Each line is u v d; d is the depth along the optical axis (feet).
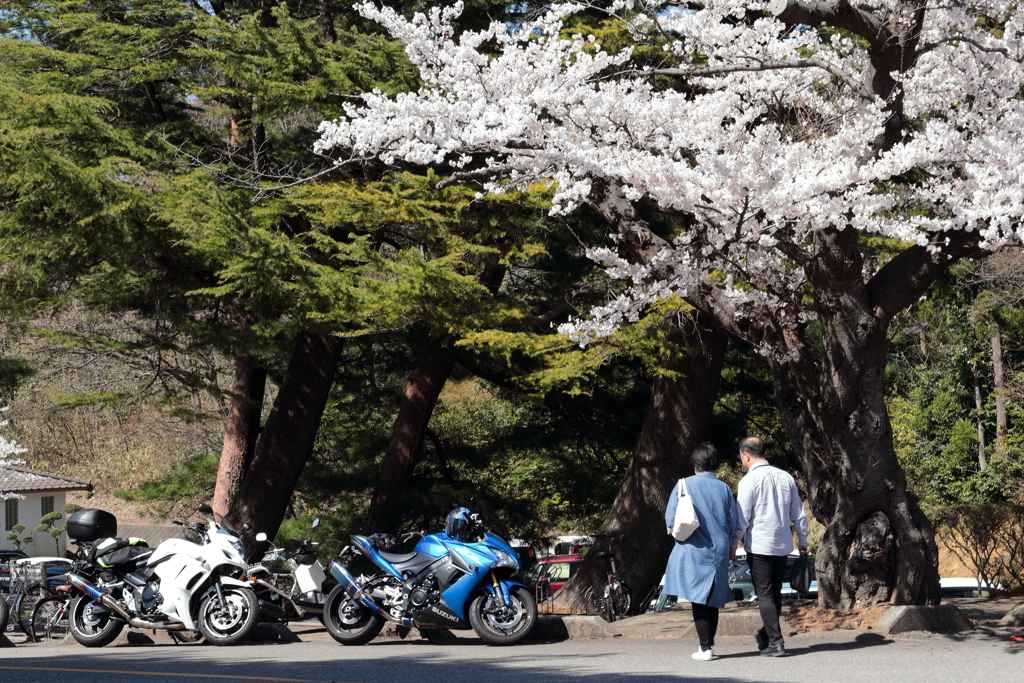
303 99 38.83
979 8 29.07
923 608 26.05
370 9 27.96
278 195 40.27
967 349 100.78
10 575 36.99
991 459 96.17
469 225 38.06
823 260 27.32
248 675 21.47
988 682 18.26
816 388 29.99
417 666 22.81
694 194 24.04
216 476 63.05
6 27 43.62
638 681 19.12
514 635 28.22
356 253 36.24
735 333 31.27
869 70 27.02
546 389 43.11
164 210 36.35
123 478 124.06
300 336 53.36
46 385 87.76
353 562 53.11
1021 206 23.95
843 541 28.50
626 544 43.65
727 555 22.29
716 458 23.00
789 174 23.81
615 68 34.88
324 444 70.79
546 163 27.48
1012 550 36.35
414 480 57.77
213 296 44.65
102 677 21.42
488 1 42.09
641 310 35.83
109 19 45.32
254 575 31.37
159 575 31.22
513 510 58.90
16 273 38.86
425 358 54.34
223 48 40.96
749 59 29.78
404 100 27.48
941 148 24.85
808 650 23.48
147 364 60.18
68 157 37.88
